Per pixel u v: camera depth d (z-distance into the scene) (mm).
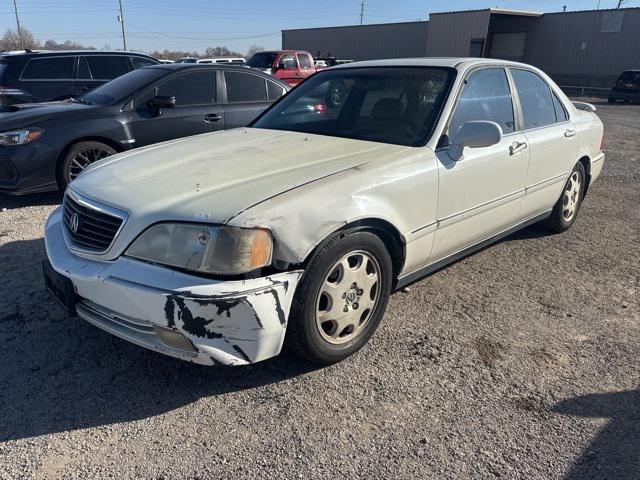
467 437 2414
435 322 3426
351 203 2682
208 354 2383
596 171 5367
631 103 23594
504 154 3734
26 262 4188
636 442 2406
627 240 5121
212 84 6723
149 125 6207
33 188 5660
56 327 3242
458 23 33531
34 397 2625
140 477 2168
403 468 2229
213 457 2277
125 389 2707
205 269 2326
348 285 2805
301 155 3098
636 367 2988
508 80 4059
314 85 4188
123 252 2473
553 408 2625
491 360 3020
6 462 2223
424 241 3229
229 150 3266
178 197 2529
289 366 2916
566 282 4113
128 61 9797
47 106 6234
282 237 2426
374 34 39875
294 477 2176
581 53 33812
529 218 4484
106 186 2756
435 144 3248
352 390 2727
